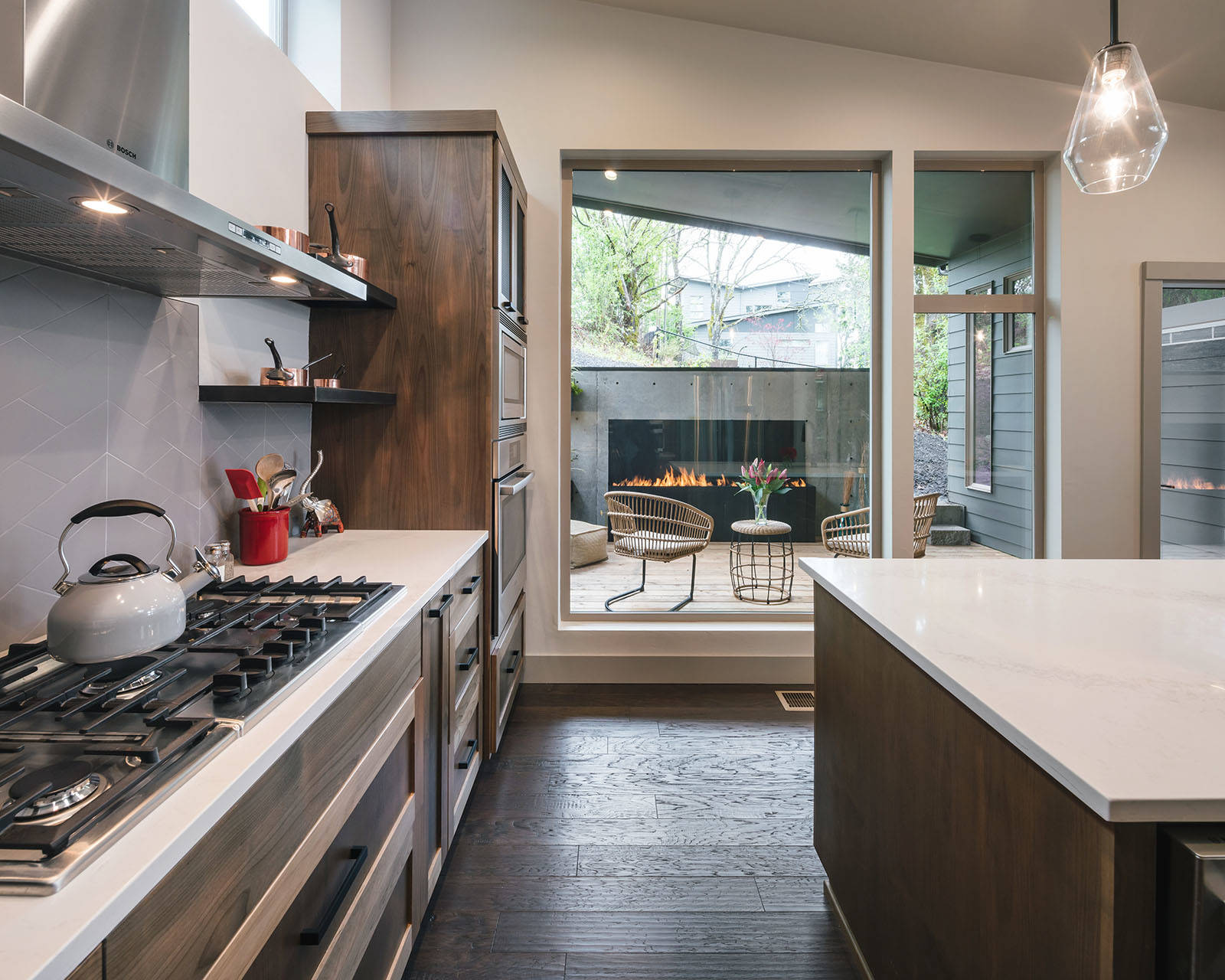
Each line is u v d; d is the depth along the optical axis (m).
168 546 1.67
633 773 2.47
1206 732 0.83
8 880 0.56
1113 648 1.15
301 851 0.97
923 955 1.20
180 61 1.24
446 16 3.19
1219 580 1.68
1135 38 2.82
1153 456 3.30
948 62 3.21
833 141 3.25
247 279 1.44
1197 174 3.27
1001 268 3.44
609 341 3.51
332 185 2.46
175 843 0.64
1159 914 0.73
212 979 0.74
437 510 2.49
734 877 1.91
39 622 1.29
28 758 0.77
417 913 1.58
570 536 3.53
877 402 3.47
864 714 1.50
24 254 1.22
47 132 0.73
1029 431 3.46
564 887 1.86
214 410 1.88
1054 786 0.82
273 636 1.19
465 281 2.46
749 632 3.37
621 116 3.22
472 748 2.21
